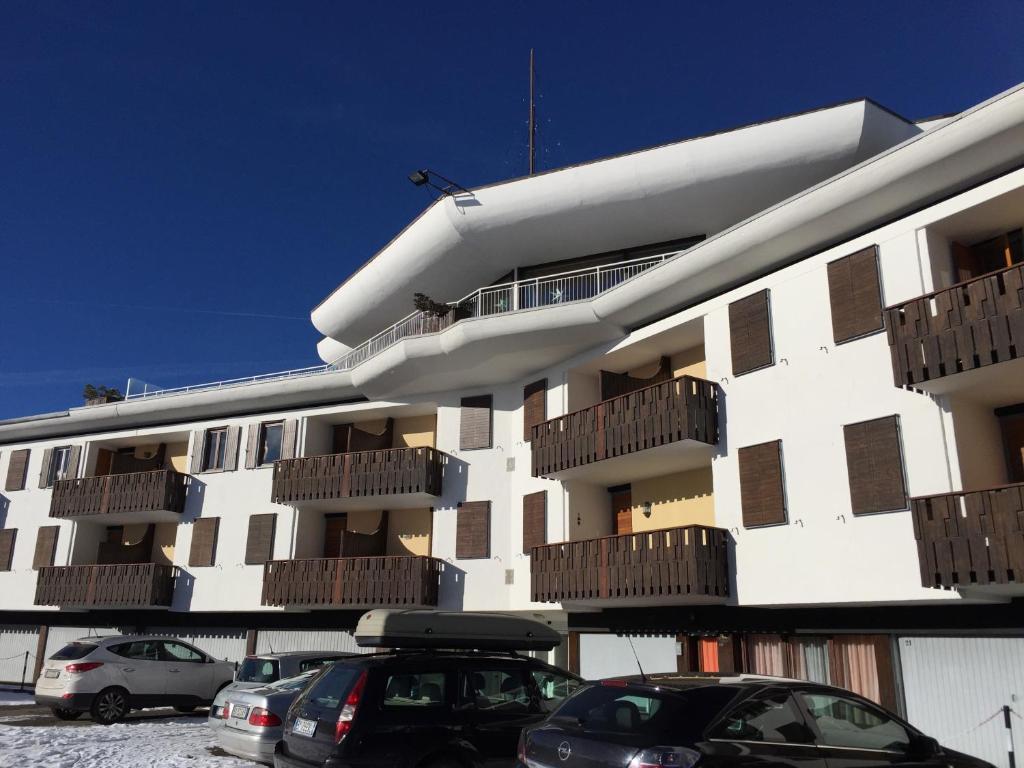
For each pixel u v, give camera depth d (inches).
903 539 493.7
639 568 632.4
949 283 523.5
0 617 1167.6
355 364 971.3
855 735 260.1
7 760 449.1
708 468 703.7
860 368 540.4
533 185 804.6
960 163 506.3
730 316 640.4
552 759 243.0
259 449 1032.8
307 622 951.6
